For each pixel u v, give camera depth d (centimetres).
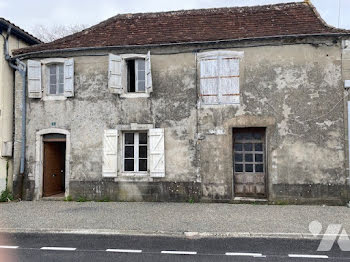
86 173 1081
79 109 1103
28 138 1128
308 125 984
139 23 1195
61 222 775
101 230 703
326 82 984
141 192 1049
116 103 1084
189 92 1048
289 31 1015
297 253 553
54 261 513
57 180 1202
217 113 1028
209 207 935
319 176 967
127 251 566
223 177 1012
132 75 1119
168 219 791
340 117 972
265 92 1009
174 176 1035
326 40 989
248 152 1036
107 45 1084
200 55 1050
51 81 1152
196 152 1030
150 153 1045
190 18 1177
